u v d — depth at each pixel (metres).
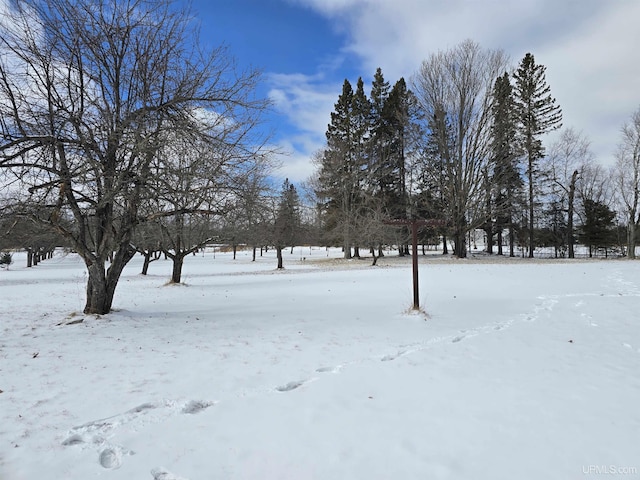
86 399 4.16
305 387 4.52
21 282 19.73
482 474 2.81
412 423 3.59
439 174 32.97
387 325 7.96
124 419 3.70
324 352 6.00
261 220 10.35
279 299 12.01
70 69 8.12
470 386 4.50
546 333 7.05
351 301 11.27
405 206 37.72
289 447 3.19
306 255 55.41
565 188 36.81
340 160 36.28
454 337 6.88
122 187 7.59
